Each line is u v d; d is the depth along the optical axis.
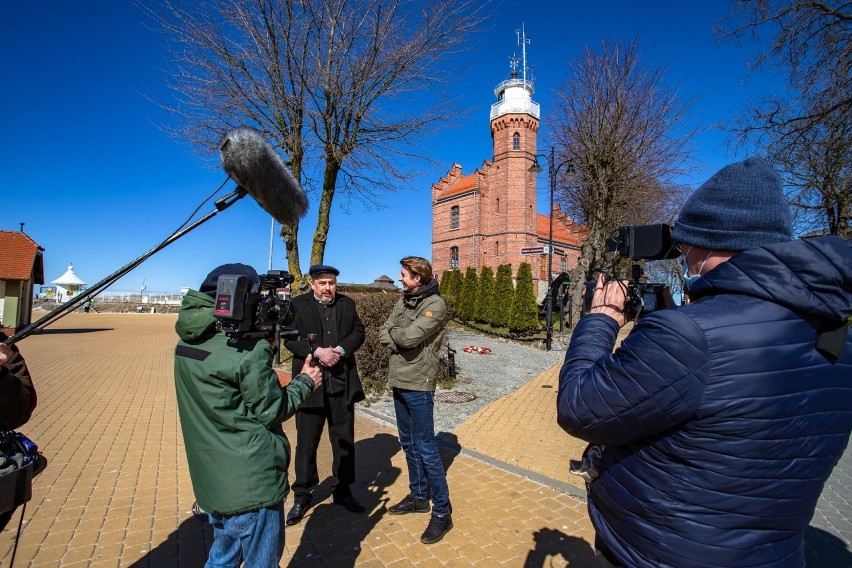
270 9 8.64
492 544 3.27
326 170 10.38
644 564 1.30
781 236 1.27
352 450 3.75
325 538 3.33
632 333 1.32
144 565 2.99
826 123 10.15
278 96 9.38
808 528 3.69
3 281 18.75
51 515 3.61
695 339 1.14
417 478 3.69
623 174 16.42
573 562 3.06
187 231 2.04
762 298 1.18
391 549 3.19
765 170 1.30
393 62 9.49
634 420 1.23
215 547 2.08
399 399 3.66
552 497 4.03
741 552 1.17
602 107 16.28
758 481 1.15
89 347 14.56
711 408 1.14
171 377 9.55
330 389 3.66
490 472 4.60
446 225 44.34
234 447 1.97
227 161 1.98
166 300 49.06
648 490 1.28
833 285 1.11
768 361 1.13
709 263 1.37
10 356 2.09
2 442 2.02
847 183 11.23
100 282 1.95
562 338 16.53
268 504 2.01
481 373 10.07
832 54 9.16
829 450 1.21
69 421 6.20
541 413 6.88
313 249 10.52
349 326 3.88
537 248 15.65
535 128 39.62
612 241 1.68
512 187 38.62
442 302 3.46
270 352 2.11
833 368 1.19
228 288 1.90
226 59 9.04
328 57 9.16
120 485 4.19
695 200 1.39
